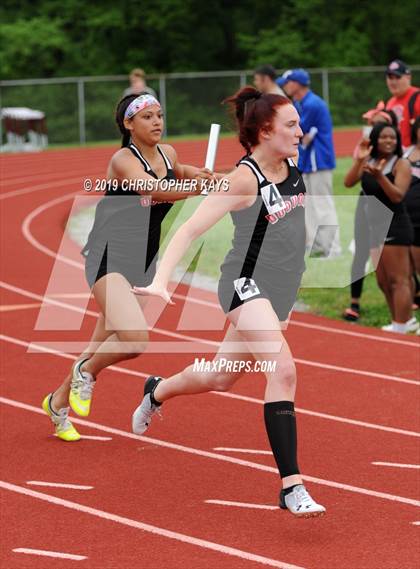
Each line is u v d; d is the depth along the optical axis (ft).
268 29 274.57
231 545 32.94
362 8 266.36
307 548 32.55
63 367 55.36
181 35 269.85
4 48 258.16
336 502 36.52
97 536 33.83
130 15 264.31
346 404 48.55
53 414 43.47
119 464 40.91
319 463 40.65
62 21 263.29
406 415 46.75
